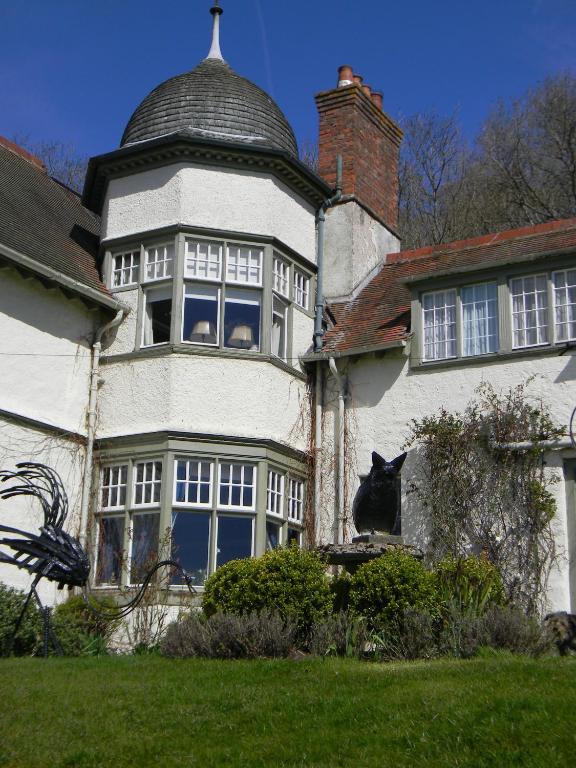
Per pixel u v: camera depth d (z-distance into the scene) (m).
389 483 12.18
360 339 16.39
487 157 34.09
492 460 14.42
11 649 11.19
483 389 14.88
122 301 15.73
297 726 7.60
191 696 8.58
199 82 16.83
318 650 10.48
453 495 14.48
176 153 15.77
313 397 16.50
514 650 10.16
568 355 14.35
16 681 9.16
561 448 14.02
